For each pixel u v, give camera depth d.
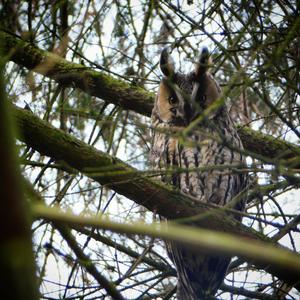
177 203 8.34
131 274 8.83
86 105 10.41
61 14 10.87
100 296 8.50
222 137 6.25
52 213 3.78
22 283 2.84
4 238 2.79
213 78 10.94
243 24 8.48
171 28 10.81
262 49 7.97
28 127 8.21
